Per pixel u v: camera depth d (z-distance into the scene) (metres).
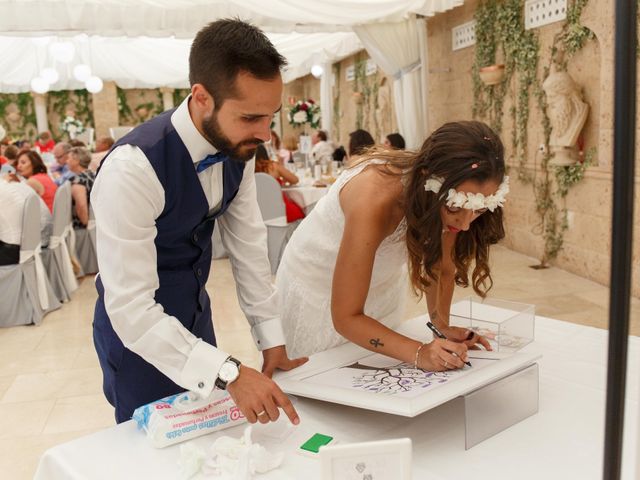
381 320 1.90
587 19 5.22
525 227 6.41
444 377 1.20
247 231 1.61
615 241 0.52
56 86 11.82
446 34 7.86
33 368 3.79
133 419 1.23
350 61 12.94
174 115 1.35
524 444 1.12
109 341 1.52
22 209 4.56
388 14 6.43
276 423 1.21
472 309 1.63
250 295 1.58
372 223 1.40
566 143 5.37
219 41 1.12
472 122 1.36
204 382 1.18
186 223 1.43
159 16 5.84
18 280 4.58
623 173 0.51
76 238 6.18
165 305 1.53
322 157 8.15
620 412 0.56
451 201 1.30
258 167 6.07
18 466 2.65
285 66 1.18
